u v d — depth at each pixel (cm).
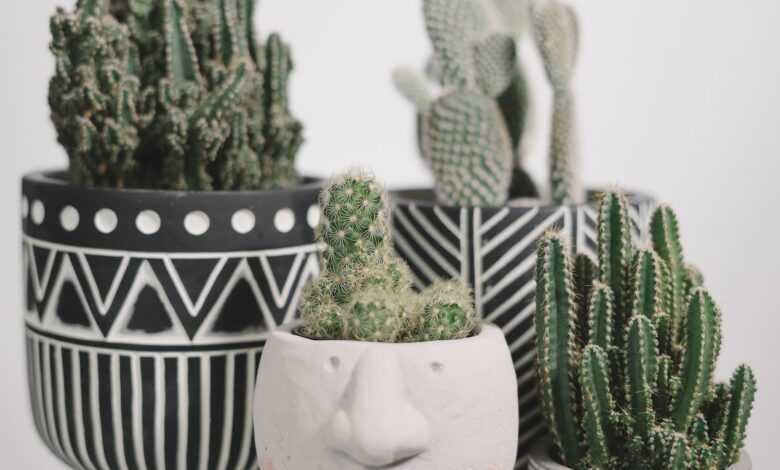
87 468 141
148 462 135
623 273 132
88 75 138
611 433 128
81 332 134
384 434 107
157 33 145
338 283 117
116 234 131
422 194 171
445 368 111
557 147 158
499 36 158
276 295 136
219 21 144
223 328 133
